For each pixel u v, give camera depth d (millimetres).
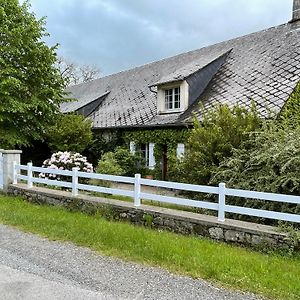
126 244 6695
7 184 12781
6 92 16547
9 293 4535
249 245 7086
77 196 10477
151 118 17953
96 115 22828
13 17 18109
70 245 6746
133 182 9352
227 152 10133
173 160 11930
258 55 16500
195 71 16828
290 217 6934
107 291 4684
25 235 7414
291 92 12508
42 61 18547
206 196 10055
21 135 18391
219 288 4848
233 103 14133
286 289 4809
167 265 5703
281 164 8328
